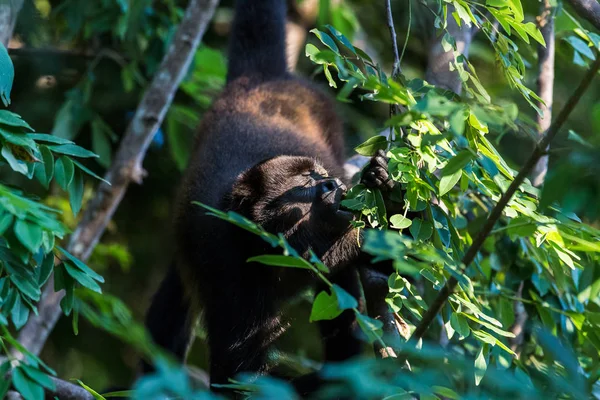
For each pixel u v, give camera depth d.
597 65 6.00
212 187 11.02
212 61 15.98
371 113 16.84
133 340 7.34
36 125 15.15
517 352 10.00
